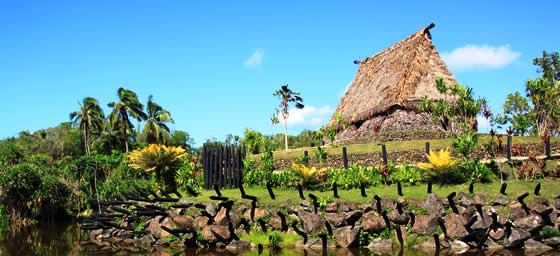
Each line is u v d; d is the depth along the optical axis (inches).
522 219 637.3
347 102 1449.3
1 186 1173.1
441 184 753.6
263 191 803.4
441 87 1088.8
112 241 802.8
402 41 1411.2
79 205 1282.0
